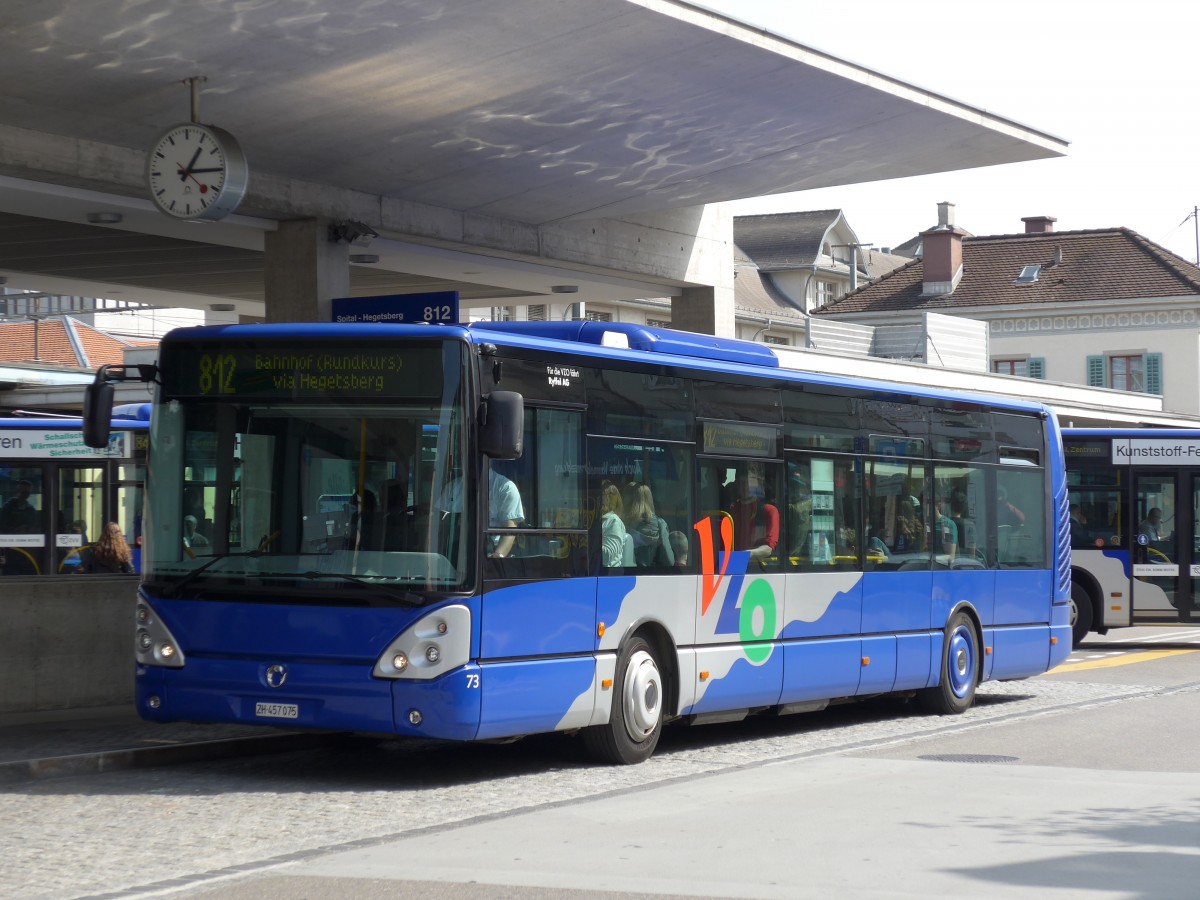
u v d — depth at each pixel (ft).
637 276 82.12
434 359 35.99
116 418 85.35
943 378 135.85
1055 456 60.59
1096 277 235.61
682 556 42.11
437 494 35.53
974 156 69.62
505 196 69.87
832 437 48.47
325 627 35.60
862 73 58.49
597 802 34.42
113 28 47.42
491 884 25.95
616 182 69.56
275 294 65.92
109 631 49.08
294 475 36.52
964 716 53.16
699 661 42.47
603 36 51.83
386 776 38.55
